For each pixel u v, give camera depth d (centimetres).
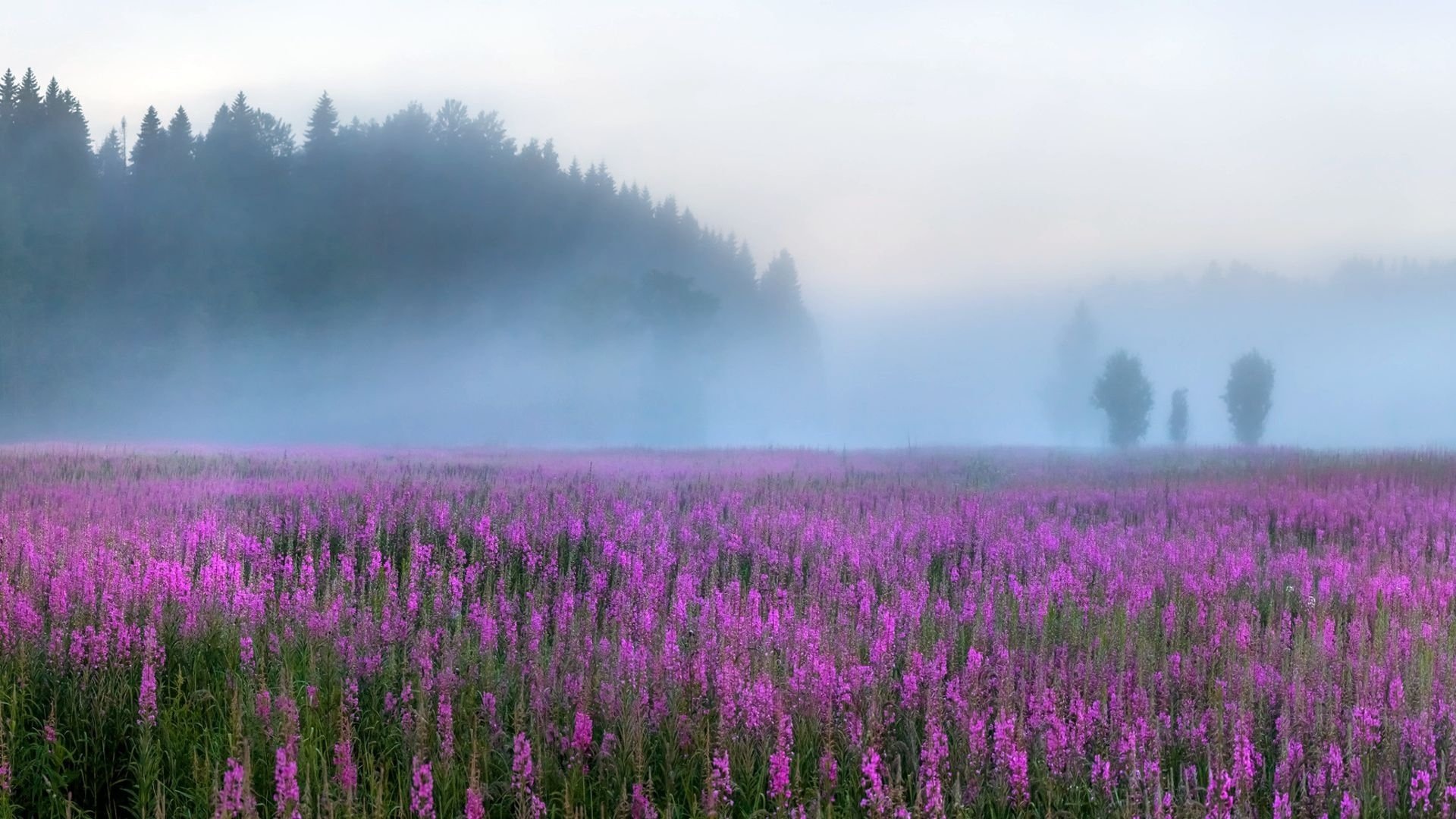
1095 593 988
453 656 650
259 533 1173
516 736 502
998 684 636
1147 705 601
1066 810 519
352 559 991
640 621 769
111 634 663
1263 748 585
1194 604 945
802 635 707
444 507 1278
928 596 931
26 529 968
